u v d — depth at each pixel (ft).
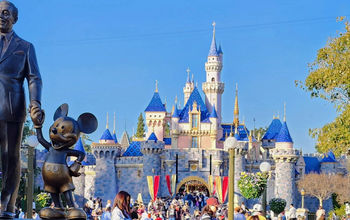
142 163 405.18
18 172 25.77
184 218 183.32
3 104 24.93
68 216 23.80
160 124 471.62
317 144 118.83
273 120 476.54
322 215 82.69
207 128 447.42
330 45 115.03
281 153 387.34
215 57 506.89
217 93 498.69
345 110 111.34
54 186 24.25
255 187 123.03
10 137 25.26
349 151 117.39
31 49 25.85
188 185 394.11
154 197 274.77
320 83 114.62
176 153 393.70
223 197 255.09
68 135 24.26
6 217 25.12
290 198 384.88
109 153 411.13
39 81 25.46
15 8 25.95
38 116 24.57
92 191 411.75
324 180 362.74
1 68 25.13
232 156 67.67
